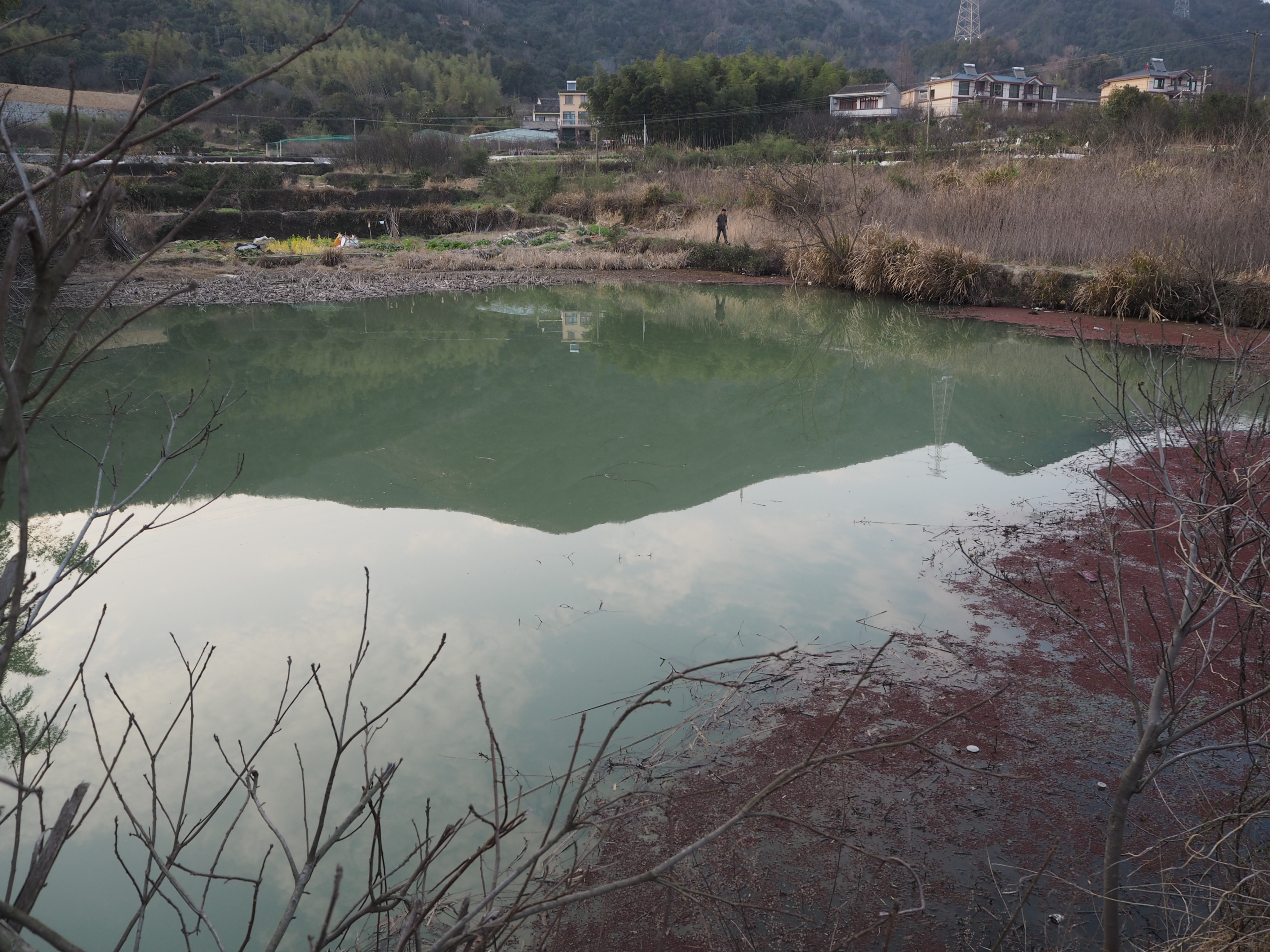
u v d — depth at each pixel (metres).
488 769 3.83
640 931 2.89
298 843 3.41
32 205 0.97
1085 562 5.71
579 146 66.38
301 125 66.62
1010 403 10.08
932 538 6.32
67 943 0.97
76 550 1.54
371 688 4.52
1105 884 2.39
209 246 25.72
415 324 16.23
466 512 7.23
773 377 12.05
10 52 1.01
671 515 7.06
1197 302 13.37
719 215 23.83
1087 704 4.19
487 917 1.58
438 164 42.81
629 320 16.61
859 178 23.28
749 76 65.75
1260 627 3.44
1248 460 2.54
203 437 1.91
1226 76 79.38
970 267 16.61
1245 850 2.93
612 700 4.37
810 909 2.99
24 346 0.99
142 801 3.65
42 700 4.40
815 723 4.09
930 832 3.36
